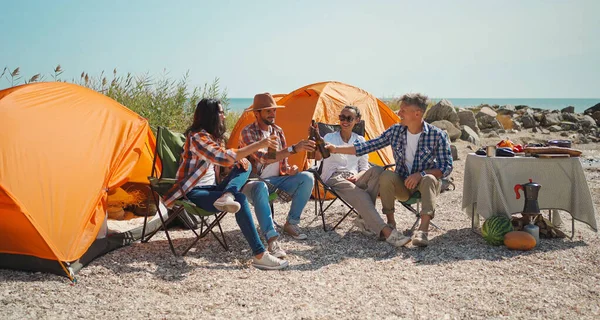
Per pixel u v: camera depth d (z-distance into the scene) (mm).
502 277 3838
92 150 4219
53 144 3996
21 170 3725
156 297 3477
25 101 4133
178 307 3303
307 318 3137
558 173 4895
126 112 4895
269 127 5117
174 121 9328
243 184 4312
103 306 3297
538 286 3645
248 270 4059
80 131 4250
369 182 5152
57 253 3725
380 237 4863
